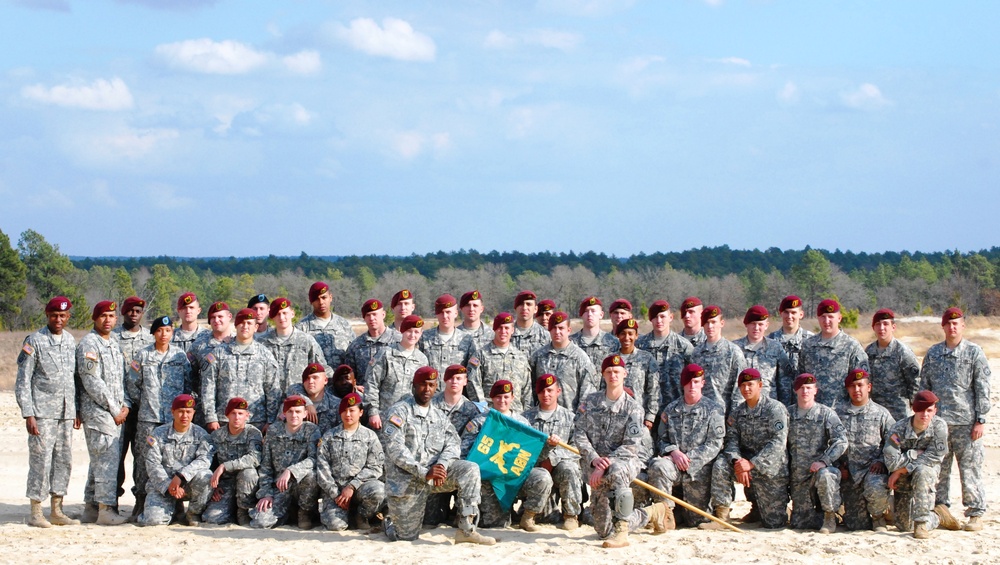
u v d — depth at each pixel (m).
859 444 10.05
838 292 74.06
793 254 131.38
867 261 132.62
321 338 11.43
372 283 80.56
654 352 11.10
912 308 73.44
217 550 9.04
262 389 10.65
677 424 10.23
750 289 79.12
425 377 9.78
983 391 10.22
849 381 10.12
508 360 10.74
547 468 10.05
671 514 10.06
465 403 10.27
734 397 10.52
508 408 10.12
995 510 11.30
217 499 10.37
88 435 10.38
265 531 9.98
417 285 78.00
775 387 10.87
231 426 10.31
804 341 11.05
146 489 10.36
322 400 10.51
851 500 10.09
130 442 10.89
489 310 78.06
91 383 10.23
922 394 9.70
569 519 10.02
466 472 9.50
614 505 9.30
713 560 8.73
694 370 10.14
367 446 10.12
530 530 9.95
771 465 10.02
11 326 52.78
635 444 9.81
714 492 10.13
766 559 8.72
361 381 11.07
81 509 11.38
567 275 80.44
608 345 11.18
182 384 10.63
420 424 9.77
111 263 141.50
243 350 10.58
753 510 10.67
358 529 10.15
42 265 62.34
